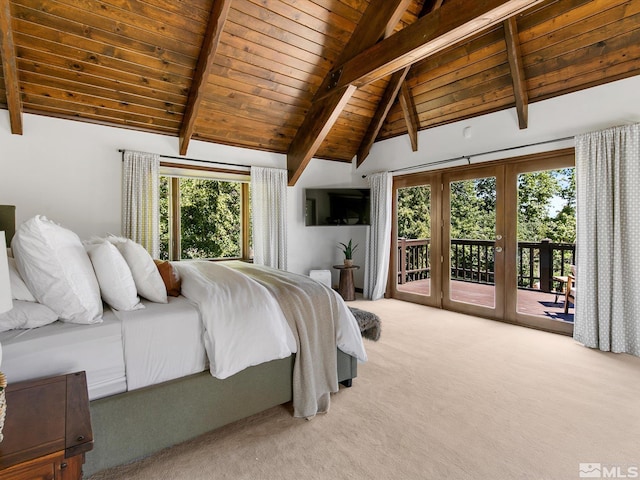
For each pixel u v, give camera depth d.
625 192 2.96
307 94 4.22
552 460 1.63
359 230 5.73
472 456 1.65
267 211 4.71
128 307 1.70
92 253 1.72
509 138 3.81
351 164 5.73
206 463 1.61
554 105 3.44
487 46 3.59
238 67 3.59
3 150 3.07
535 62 3.40
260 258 4.62
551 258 3.73
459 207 4.41
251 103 4.04
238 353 1.72
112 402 1.48
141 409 1.55
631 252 2.93
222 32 3.23
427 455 1.66
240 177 4.64
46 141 3.25
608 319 3.02
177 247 4.39
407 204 5.07
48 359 1.37
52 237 1.48
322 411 2.06
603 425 1.91
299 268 5.24
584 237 3.20
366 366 2.72
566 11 3.02
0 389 0.88
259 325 1.82
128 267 1.79
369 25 3.40
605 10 2.86
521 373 2.58
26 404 1.08
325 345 2.16
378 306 4.77
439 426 1.91
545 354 2.96
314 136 4.33
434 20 2.70
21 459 0.82
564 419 1.97
